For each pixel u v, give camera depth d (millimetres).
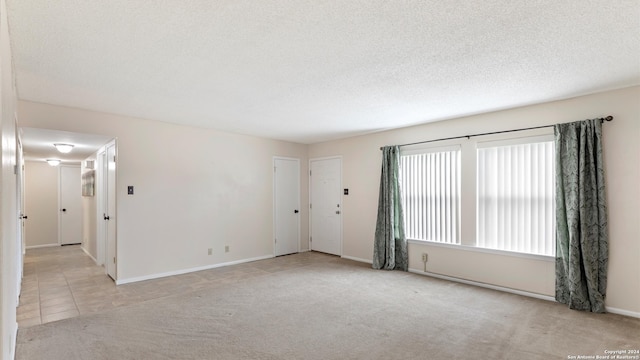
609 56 2551
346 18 2000
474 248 4438
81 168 7656
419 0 1805
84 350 2654
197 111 4281
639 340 2785
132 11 1915
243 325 3143
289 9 1897
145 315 3379
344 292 4133
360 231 5957
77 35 2205
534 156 3945
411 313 3438
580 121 3533
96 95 3561
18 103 3730
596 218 3412
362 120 4789
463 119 4570
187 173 5184
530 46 2383
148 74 2936
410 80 3100
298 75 2971
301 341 2820
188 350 2664
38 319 3273
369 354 2600
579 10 1897
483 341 2807
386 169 5387
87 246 6691
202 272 5148
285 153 6629
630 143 3283
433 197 4938
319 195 6793
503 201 4199
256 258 6070
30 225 7320
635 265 3244
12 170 2262
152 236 4801
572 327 3051
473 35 2219
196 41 2307
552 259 3756
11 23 2012
